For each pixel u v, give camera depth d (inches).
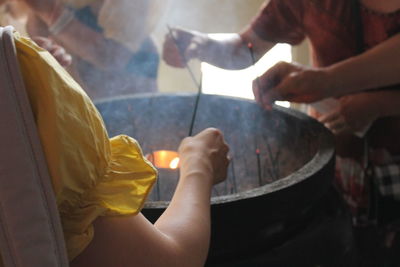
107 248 23.9
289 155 47.7
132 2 61.7
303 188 35.3
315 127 44.6
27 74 21.4
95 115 23.3
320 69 49.3
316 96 49.4
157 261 24.7
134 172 25.1
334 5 52.0
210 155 32.5
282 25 57.4
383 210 52.8
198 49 57.4
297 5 54.7
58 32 62.7
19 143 20.5
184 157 32.2
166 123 52.6
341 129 53.0
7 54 20.4
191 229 26.9
